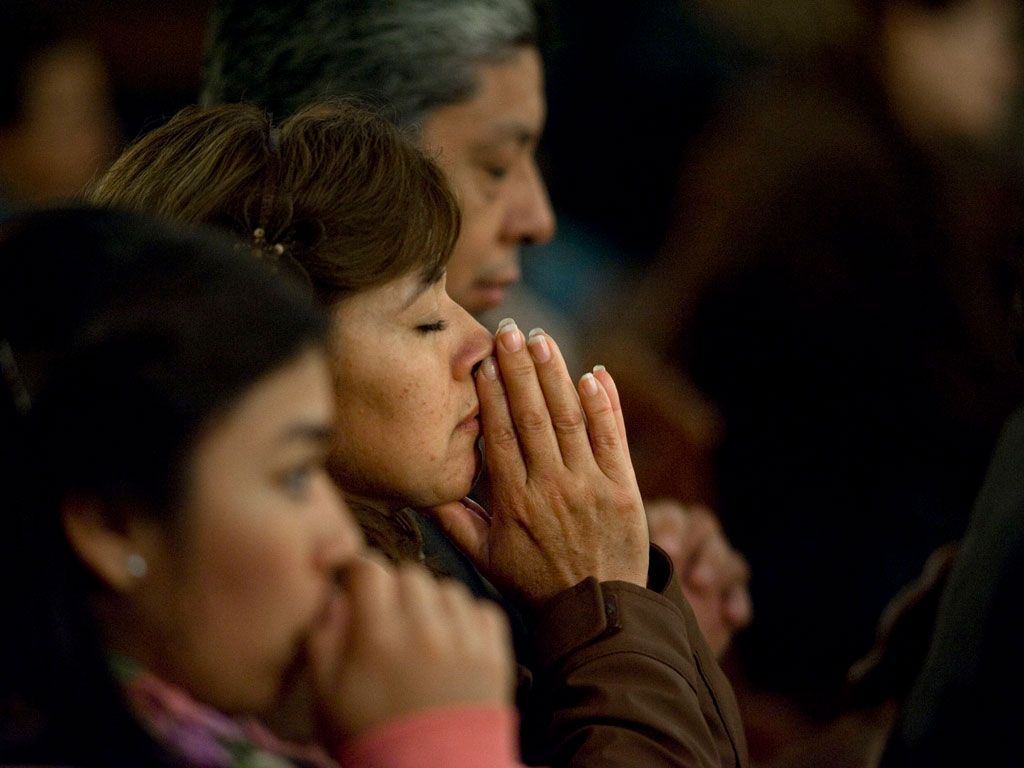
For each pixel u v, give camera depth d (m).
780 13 9.07
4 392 2.80
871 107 8.64
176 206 4.08
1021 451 4.73
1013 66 8.81
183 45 14.39
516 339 4.43
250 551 2.79
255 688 2.93
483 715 2.96
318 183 4.02
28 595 2.81
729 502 8.59
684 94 14.35
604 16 14.55
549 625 4.35
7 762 2.79
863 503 8.41
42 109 9.85
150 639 2.88
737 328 8.60
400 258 4.04
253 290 2.81
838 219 8.43
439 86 5.93
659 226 14.42
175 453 2.69
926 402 8.33
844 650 8.40
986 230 8.55
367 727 2.94
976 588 4.55
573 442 4.46
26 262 2.87
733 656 8.49
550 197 14.65
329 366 4.04
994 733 4.42
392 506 4.36
